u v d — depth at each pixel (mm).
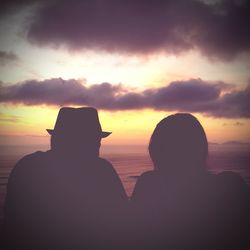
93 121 1460
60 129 1426
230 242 1053
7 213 1283
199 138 1188
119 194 1412
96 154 1464
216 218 1069
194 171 1165
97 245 1274
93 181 1366
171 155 1179
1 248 1245
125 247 1206
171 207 1117
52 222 1274
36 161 1344
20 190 1283
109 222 1309
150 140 1261
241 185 1115
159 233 1120
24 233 1263
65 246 1269
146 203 1170
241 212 1070
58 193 1295
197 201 1093
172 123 1215
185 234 1083
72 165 1374
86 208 1309
